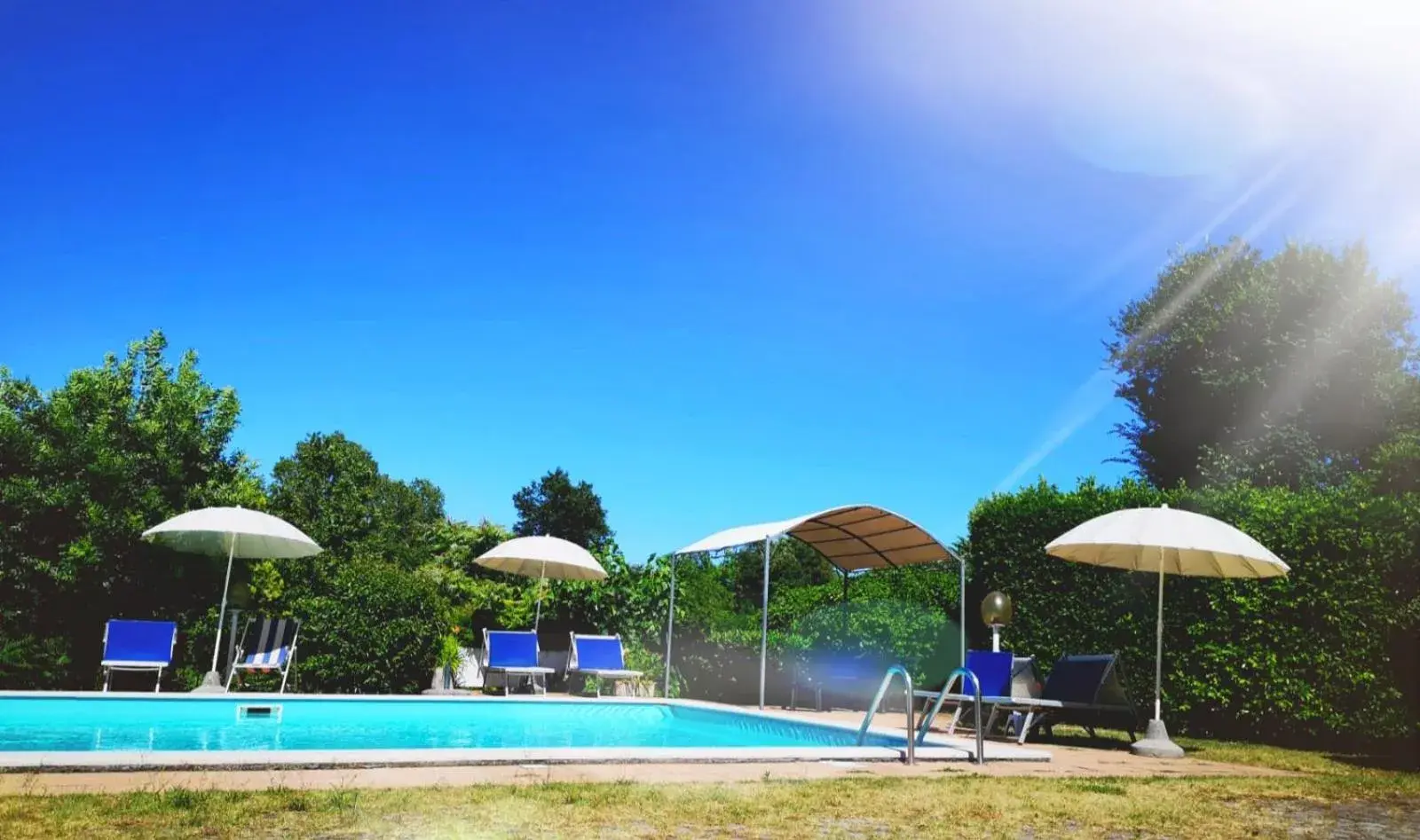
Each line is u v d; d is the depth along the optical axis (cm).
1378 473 1770
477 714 1262
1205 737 1165
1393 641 1018
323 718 1156
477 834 412
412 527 2578
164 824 405
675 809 494
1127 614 1264
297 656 1449
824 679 1506
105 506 1330
